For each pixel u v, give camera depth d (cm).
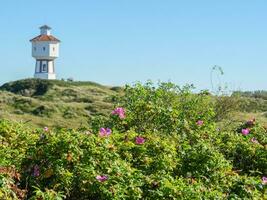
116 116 1298
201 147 1055
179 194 846
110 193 829
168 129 1293
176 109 1405
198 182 948
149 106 1305
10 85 6172
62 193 869
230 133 1339
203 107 1496
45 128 1105
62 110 3616
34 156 930
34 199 799
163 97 1463
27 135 1090
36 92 5912
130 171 892
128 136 1084
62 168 884
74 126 3073
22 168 924
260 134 1366
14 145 1054
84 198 869
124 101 1445
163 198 845
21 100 3978
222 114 1769
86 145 926
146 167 979
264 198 934
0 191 767
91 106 3838
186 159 1033
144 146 1042
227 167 1020
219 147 1224
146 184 877
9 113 3450
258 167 1188
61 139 926
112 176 864
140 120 1304
